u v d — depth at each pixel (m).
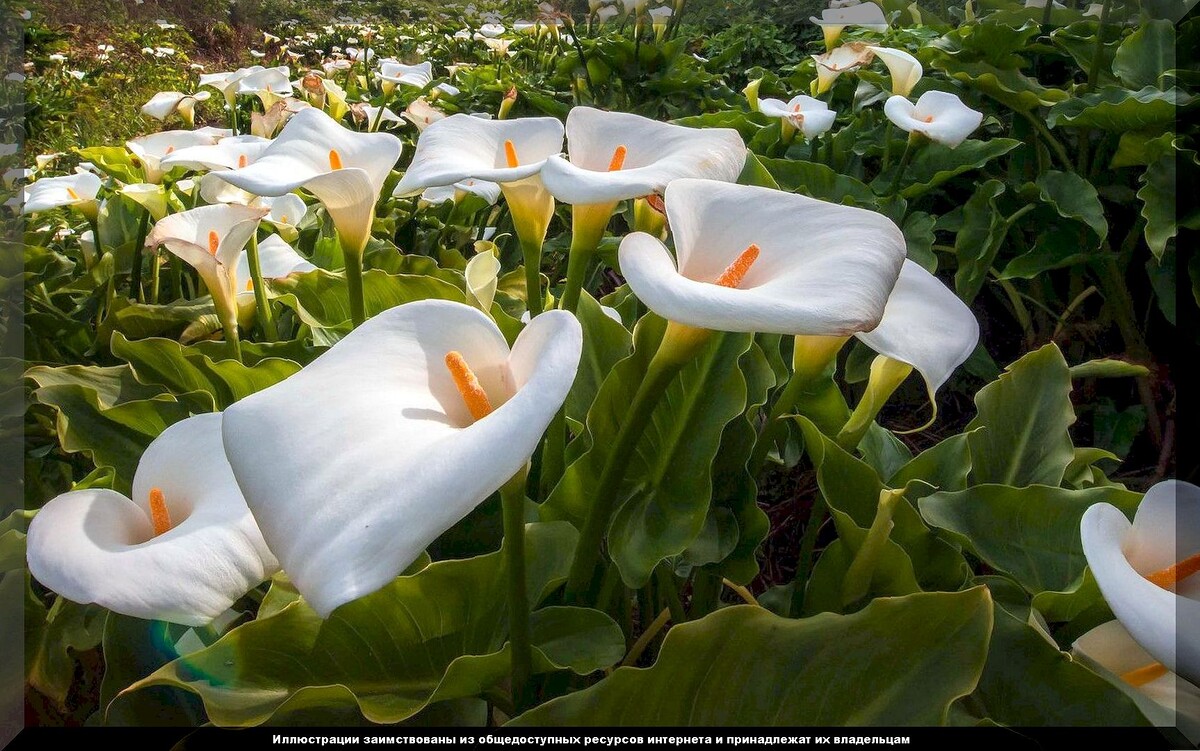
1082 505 1.42
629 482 1.44
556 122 1.60
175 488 1.22
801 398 1.77
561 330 0.88
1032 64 3.76
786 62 5.42
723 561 1.45
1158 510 1.16
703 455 1.38
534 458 1.67
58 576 1.00
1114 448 2.70
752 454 1.48
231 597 1.05
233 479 1.16
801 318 0.84
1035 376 1.74
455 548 1.56
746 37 5.54
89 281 2.58
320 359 0.96
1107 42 3.36
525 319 1.96
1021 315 3.06
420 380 0.98
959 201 3.44
